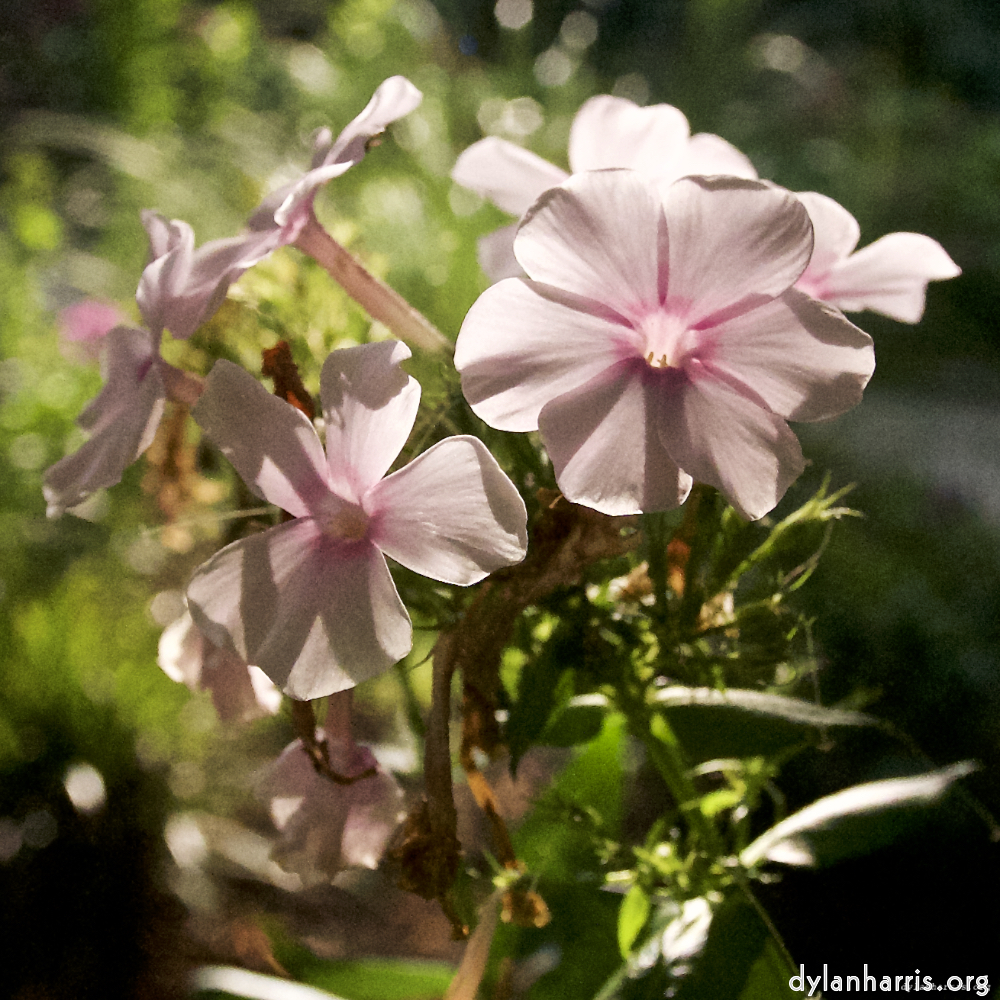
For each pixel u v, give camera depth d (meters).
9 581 0.36
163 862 0.28
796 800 0.31
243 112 0.72
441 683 0.10
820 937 0.16
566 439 0.09
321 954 0.26
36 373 0.45
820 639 0.41
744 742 0.12
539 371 0.10
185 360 0.12
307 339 0.12
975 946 0.15
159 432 0.13
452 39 0.83
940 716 0.39
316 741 0.11
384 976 0.14
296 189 0.10
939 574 0.48
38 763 0.28
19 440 0.41
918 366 0.90
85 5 0.95
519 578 0.10
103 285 0.55
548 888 0.14
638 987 0.12
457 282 0.40
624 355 0.10
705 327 0.10
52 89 0.93
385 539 0.10
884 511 0.54
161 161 0.59
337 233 0.12
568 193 0.09
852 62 1.24
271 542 0.10
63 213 0.73
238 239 0.11
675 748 0.12
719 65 0.92
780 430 0.10
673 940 0.12
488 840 0.20
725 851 0.13
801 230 0.09
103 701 0.30
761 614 0.11
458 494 0.09
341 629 0.10
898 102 1.10
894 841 0.13
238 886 0.29
